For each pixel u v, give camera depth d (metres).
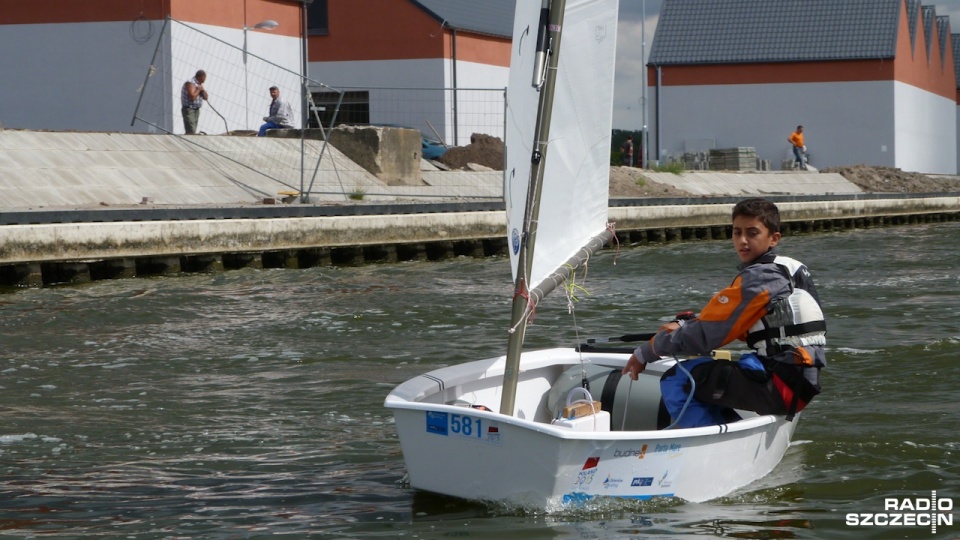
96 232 29.22
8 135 35.75
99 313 23.12
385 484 11.19
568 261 10.38
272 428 13.76
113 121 49.34
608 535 9.38
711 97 85.88
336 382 16.52
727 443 10.37
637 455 9.69
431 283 29.48
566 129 10.09
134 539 9.69
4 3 50.28
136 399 15.39
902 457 12.10
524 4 9.52
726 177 65.06
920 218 64.50
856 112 83.12
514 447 9.49
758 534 9.55
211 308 24.05
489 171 50.59
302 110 38.94
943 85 102.12
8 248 27.45
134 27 48.81
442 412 9.77
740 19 87.25
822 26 84.94
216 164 40.28
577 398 11.12
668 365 11.48
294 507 10.50
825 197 56.59
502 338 20.45
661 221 47.47
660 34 88.06
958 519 10.05
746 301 10.13
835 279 30.38
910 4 88.88
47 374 17.14
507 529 9.52
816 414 14.16
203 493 11.05
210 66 50.31
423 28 67.69
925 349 18.56
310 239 34.19
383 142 44.50
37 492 11.12
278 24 54.16
